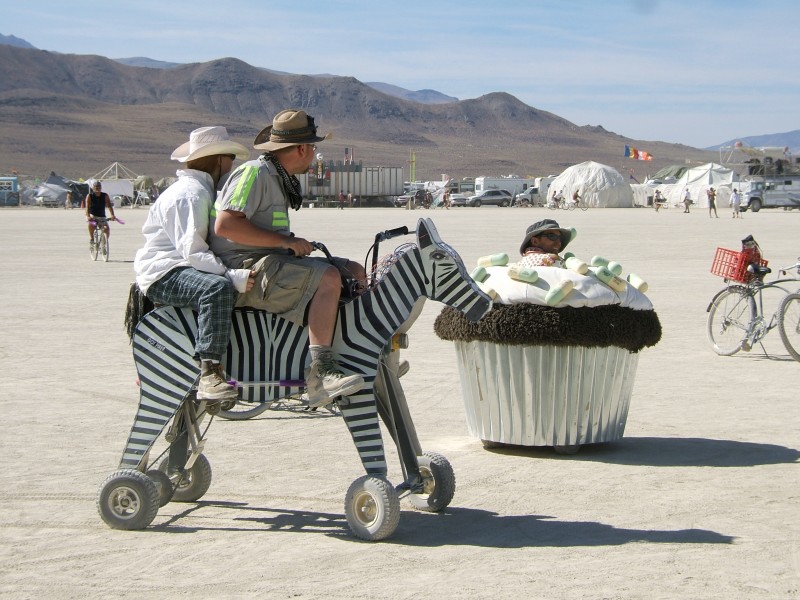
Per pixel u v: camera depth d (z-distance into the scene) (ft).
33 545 19.86
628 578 17.78
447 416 31.30
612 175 310.86
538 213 246.27
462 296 20.35
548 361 25.68
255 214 20.31
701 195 301.02
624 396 27.02
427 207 319.88
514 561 18.80
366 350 20.04
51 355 41.88
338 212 255.91
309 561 18.88
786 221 184.14
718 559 18.78
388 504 19.77
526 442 26.35
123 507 20.89
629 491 23.41
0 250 107.45
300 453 26.84
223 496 23.27
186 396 20.67
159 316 20.75
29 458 26.22
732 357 41.52
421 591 17.20
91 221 92.48
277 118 20.45
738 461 25.94
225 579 17.90
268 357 20.02
